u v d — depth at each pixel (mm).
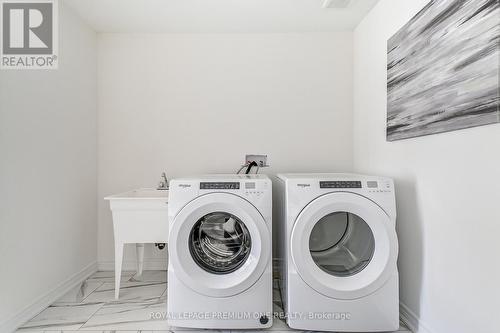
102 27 2604
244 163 2734
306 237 1637
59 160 2174
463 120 1295
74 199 2357
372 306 1633
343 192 1639
